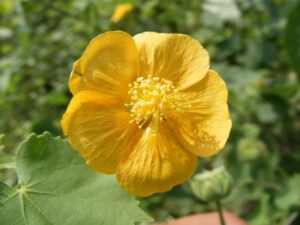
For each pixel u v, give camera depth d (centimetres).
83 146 7
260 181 13
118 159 8
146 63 8
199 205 13
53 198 7
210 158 13
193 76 8
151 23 16
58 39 17
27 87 17
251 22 17
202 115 8
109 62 7
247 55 15
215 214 12
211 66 14
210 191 9
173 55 8
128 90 8
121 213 7
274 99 14
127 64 8
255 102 14
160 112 8
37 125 12
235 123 14
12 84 16
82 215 7
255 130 14
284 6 16
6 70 16
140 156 8
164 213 13
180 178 8
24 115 17
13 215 7
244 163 13
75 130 7
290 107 14
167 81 8
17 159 7
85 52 7
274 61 15
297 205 12
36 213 7
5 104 17
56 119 15
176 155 8
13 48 18
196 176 9
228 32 17
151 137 8
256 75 14
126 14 15
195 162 8
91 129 7
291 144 15
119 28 16
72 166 8
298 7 14
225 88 8
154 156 8
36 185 7
